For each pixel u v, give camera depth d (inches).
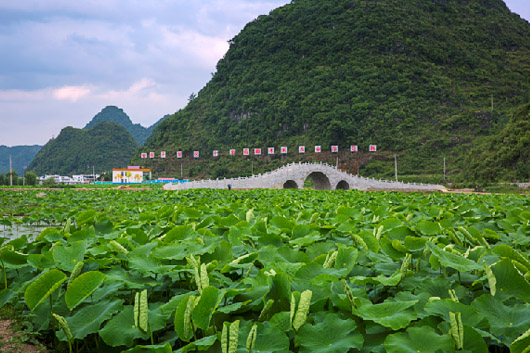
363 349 118.9
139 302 127.6
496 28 7160.4
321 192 1045.8
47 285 151.6
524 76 5989.2
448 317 119.6
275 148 5354.3
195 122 6633.9
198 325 122.2
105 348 146.3
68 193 1205.7
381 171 4357.8
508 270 140.5
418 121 5054.1
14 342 175.0
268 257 192.4
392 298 143.4
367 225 302.4
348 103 5378.9
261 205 536.4
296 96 5698.8
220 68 7337.6
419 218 359.3
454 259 153.8
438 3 7411.4
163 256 182.4
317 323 127.3
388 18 6520.7
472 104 5300.2
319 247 207.3
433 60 6063.0
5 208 798.5
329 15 6801.2
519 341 103.1
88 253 201.8
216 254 186.4
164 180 4478.3
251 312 139.6
